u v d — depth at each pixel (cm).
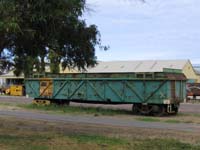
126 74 3156
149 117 2792
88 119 2531
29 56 1365
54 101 3606
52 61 1436
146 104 3012
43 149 1239
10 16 1069
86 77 3366
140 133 1819
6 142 1353
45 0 1094
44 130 1855
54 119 2489
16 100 4662
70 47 1388
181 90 3105
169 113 3011
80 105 3753
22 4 1089
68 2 1117
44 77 3619
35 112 3012
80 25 1323
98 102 3353
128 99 3112
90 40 1405
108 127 2075
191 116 2900
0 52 1295
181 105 4278
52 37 1220
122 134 1758
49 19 1131
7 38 1213
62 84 3506
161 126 2161
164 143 1405
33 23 1146
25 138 1469
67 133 1722
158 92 2973
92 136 1573
